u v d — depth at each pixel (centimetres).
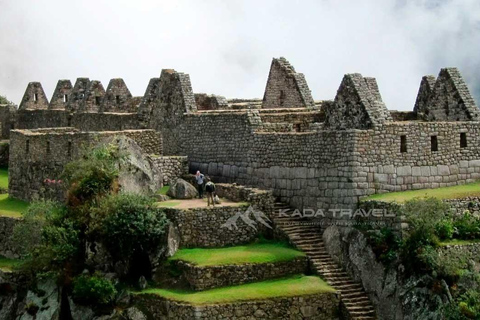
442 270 6209
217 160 7862
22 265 7356
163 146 8394
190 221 6944
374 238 6562
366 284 6569
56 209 7606
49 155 8375
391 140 6912
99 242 6956
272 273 6694
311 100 8612
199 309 6250
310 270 6775
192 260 6669
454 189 6962
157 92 8569
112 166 7369
